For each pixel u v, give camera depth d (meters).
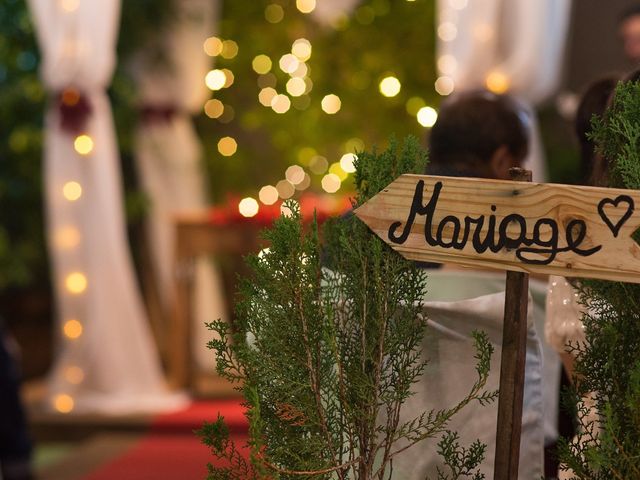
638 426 1.35
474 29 5.32
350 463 1.52
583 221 1.39
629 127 1.40
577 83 6.89
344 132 7.06
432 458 1.76
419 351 1.77
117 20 6.18
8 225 6.49
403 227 1.50
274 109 7.04
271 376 1.50
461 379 1.77
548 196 1.42
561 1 5.43
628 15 4.94
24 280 6.39
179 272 5.71
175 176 6.31
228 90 7.05
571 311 1.80
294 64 7.03
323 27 7.05
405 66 7.02
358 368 1.52
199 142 7.01
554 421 2.45
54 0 5.41
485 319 1.75
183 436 5.18
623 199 1.37
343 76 7.06
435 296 2.25
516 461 1.47
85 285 5.53
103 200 5.54
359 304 1.53
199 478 4.38
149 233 6.53
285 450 1.49
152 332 6.62
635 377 1.34
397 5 7.01
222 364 1.51
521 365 1.47
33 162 6.39
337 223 1.58
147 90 6.27
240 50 7.03
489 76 5.33
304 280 1.51
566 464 1.50
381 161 1.56
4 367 3.82
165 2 6.23
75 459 4.81
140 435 5.22
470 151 2.38
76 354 5.55
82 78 5.44
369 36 7.03
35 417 5.33
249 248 5.62
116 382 5.55
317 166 7.06
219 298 6.37
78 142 5.48
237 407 5.45
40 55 6.33
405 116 7.04
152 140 6.28
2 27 6.33
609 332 1.40
